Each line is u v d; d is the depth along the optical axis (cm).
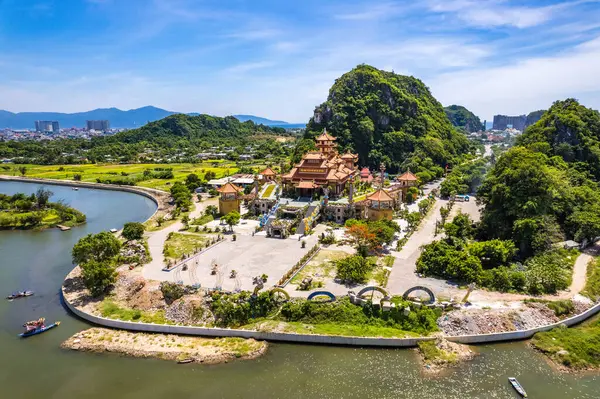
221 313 7981
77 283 9719
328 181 15762
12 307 8856
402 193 18000
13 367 6788
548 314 7944
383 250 11419
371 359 6975
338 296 8450
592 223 11112
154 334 7744
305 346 7369
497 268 9425
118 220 17112
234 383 6375
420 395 6097
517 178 11762
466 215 12812
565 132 16638
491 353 7119
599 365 6788
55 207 17275
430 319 7725
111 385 6353
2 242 13900
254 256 10981
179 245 11956
